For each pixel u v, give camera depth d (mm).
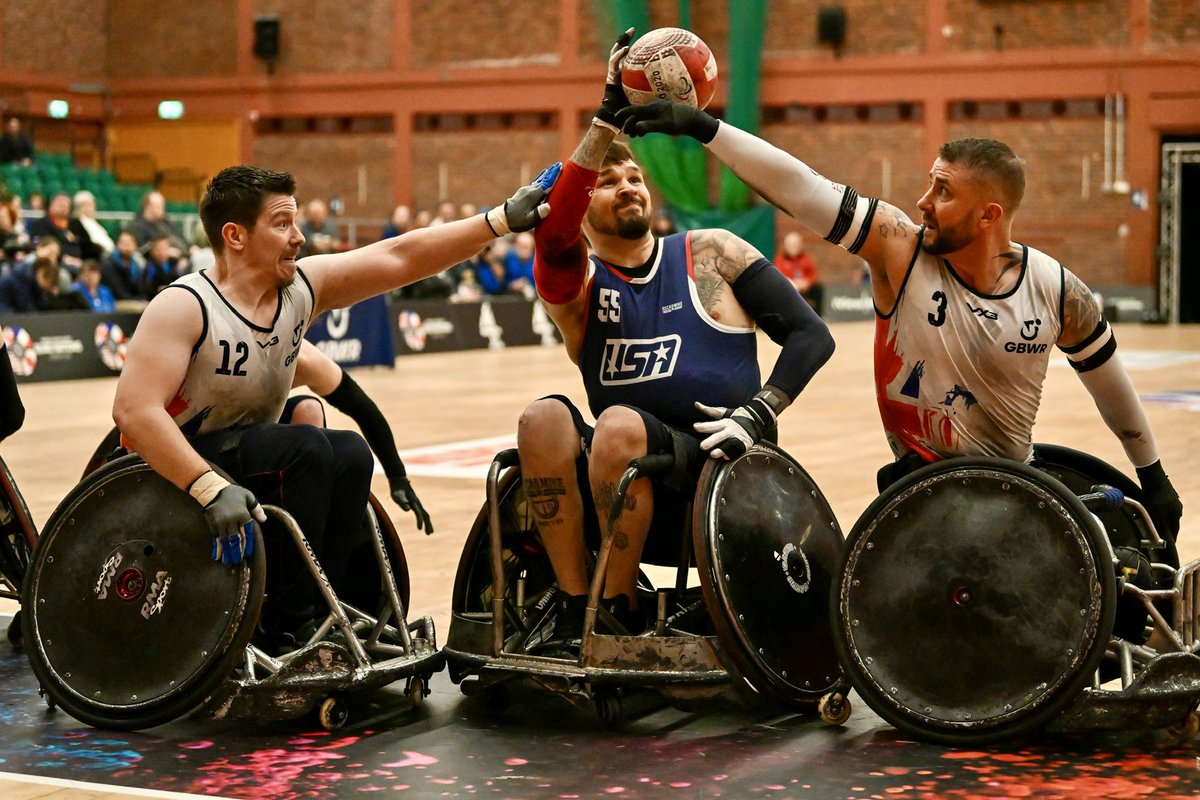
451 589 4777
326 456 3426
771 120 23453
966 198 3189
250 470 3391
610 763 3051
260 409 3529
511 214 3514
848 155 23094
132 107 25859
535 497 3482
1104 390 3451
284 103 25281
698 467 3473
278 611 3535
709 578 3217
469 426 9703
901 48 22688
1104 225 22047
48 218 14391
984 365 3291
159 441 3221
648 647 3289
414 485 7109
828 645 3424
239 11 25281
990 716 3092
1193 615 3344
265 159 25453
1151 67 21531
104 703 3293
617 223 3557
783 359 3482
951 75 22453
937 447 3387
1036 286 3283
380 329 14508
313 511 3426
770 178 3305
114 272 14258
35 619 3395
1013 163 3189
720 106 23484
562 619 3492
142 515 3328
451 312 16953
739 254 3629
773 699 3293
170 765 3045
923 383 3336
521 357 16281
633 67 3303
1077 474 3607
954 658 3143
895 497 3191
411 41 24656
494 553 3455
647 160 22828
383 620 3598
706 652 3283
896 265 3307
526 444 3467
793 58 23219
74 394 11859
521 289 18547
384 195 24984
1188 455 7945
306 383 3828
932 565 3160
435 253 3604
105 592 3332
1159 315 21922
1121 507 3475
